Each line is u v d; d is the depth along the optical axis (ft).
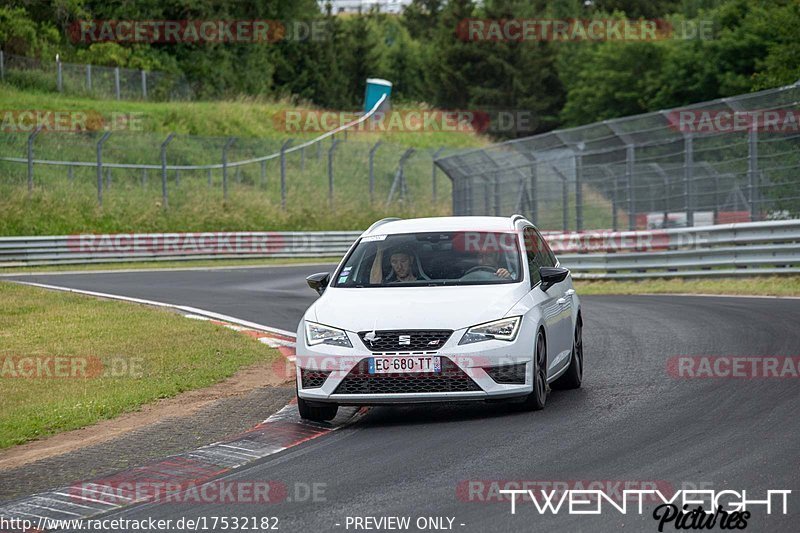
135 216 465.06
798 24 574.56
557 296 113.91
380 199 560.61
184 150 552.82
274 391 127.24
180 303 235.61
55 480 86.84
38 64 644.27
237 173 548.31
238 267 399.65
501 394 98.17
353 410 111.04
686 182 275.39
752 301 202.28
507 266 109.40
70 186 470.39
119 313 209.56
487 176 386.73
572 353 116.67
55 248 395.75
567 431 91.45
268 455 90.94
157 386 131.75
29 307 219.00
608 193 333.62
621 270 285.43
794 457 77.36
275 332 182.50
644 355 136.98
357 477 79.51
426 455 85.40
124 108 611.88
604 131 312.09
